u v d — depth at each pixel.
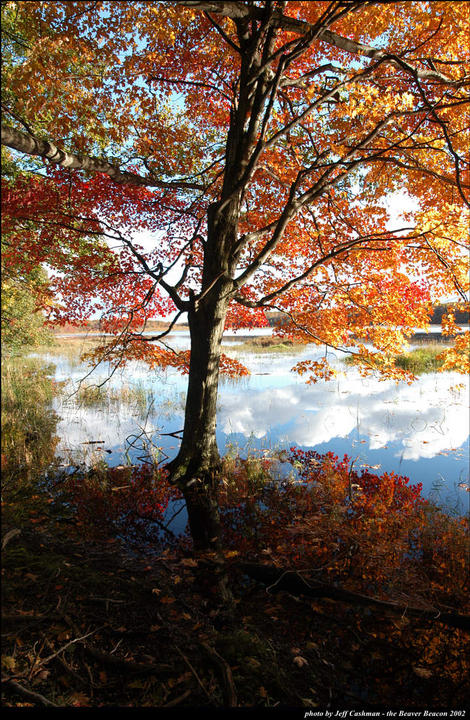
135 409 11.80
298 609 3.68
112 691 2.59
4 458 6.88
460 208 7.01
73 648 2.87
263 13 5.71
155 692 2.59
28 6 5.68
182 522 5.45
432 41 6.96
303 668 2.98
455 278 7.45
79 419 10.47
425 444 8.70
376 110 6.25
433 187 8.44
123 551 4.53
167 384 16.17
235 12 5.52
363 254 8.61
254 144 7.61
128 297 9.15
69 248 8.78
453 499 6.02
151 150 8.70
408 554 4.62
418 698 2.80
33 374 16.08
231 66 8.32
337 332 8.54
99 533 4.89
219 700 2.56
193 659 2.89
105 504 5.66
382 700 2.76
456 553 4.48
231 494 6.27
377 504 5.70
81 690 2.57
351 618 3.57
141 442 8.74
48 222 7.55
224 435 9.46
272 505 5.98
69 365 20.61
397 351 8.37
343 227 9.18
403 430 9.80
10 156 8.89
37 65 5.73
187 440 7.11
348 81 6.27
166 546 4.77
